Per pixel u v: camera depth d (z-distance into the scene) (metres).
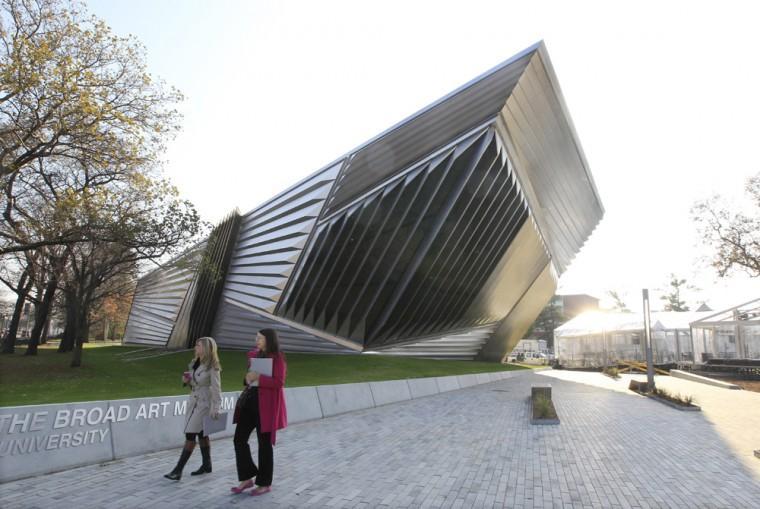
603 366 36.78
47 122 14.52
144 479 5.74
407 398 15.66
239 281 26.19
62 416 6.14
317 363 19.41
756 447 8.30
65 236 14.95
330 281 20.22
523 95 16.33
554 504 5.17
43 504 4.75
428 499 5.29
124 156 16.59
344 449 7.82
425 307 21.95
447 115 17.36
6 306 51.41
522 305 33.12
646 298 18.11
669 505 5.16
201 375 5.95
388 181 18.33
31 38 14.71
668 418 11.77
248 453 5.41
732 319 31.08
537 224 25.44
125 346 44.59
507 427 10.27
